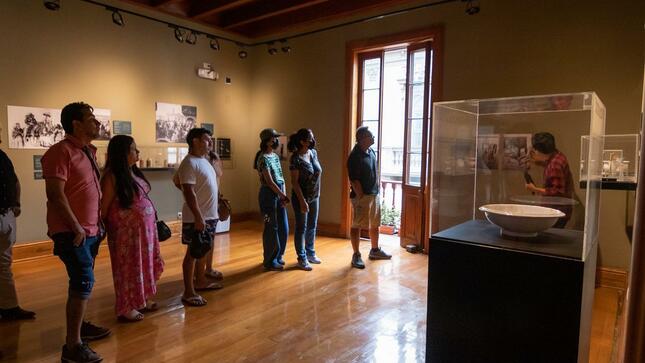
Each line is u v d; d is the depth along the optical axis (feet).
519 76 13.14
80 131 7.18
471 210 6.71
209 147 10.00
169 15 17.26
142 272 8.76
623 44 11.40
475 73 13.96
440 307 5.38
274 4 17.10
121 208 8.48
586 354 5.39
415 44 15.47
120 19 15.65
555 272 4.50
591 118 4.98
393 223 18.72
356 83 17.25
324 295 10.69
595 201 5.66
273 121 20.17
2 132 13.10
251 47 20.79
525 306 4.73
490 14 13.58
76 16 14.62
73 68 14.62
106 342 8.05
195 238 9.62
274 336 8.40
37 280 11.68
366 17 16.51
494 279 4.93
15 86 13.32
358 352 7.78
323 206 18.44
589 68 11.94
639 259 2.88
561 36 12.35
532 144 6.47
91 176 7.38
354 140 17.38
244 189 21.09
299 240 12.94
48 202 7.02
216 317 9.29
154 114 17.08
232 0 16.16
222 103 19.74
